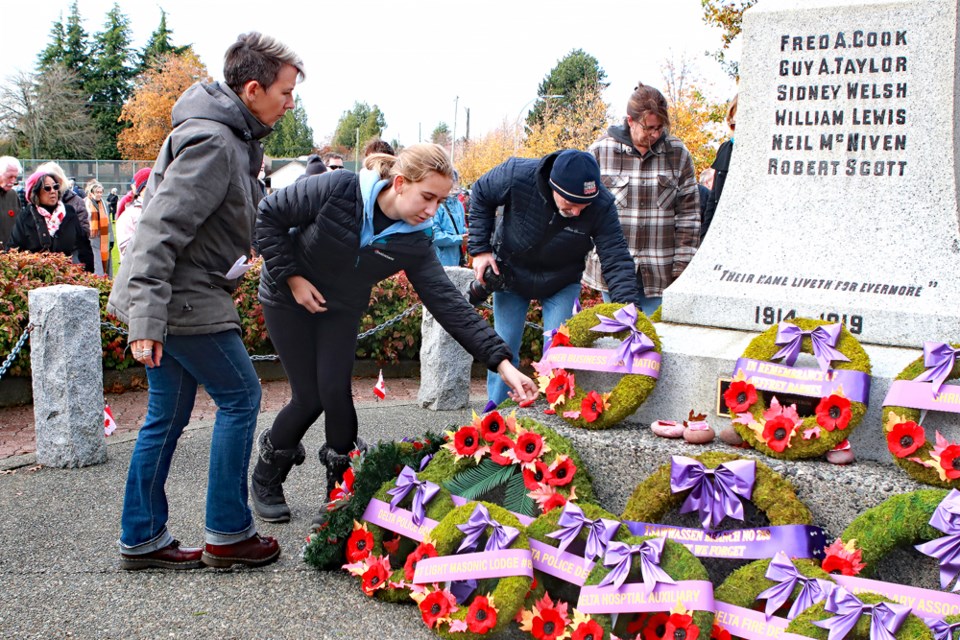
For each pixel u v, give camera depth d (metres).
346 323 3.57
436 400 6.56
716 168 5.67
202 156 2.96
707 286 3.67
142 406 6.63
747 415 3.04
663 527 2.90
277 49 3.09
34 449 5.46
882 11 3.38
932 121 3.33
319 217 3.24
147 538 3.34
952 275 3.24
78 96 57.56
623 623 2.73
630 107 4.84
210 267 3.14
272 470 3.90
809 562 2.68
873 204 3.44
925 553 2.56
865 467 2.91
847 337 3.02
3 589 3.20
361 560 3.21
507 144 42.28
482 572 2.85
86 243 9.53
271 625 2.93
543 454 3.19
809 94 3.54
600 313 3.41
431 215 3.22
